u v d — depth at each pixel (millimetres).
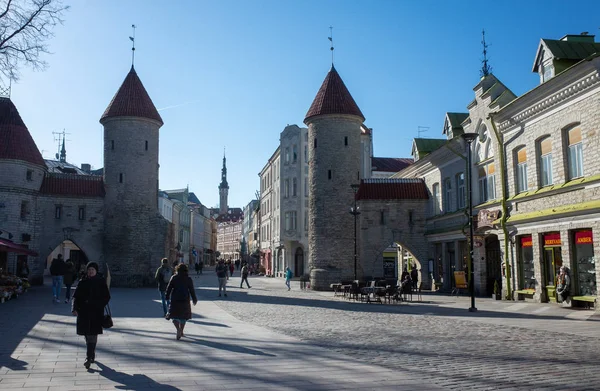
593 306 20609
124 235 40625
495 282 27594
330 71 41531
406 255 45406
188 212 101938
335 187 39062
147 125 42125
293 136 63188
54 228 40156
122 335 14227
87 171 73938
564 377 8945
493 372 9391
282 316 19938
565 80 21594
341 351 11766
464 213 32469
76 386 8273
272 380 8789
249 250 115375
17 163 37875
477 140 31281
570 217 21625
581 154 21594
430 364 10180
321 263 38625
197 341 13242
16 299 25797
